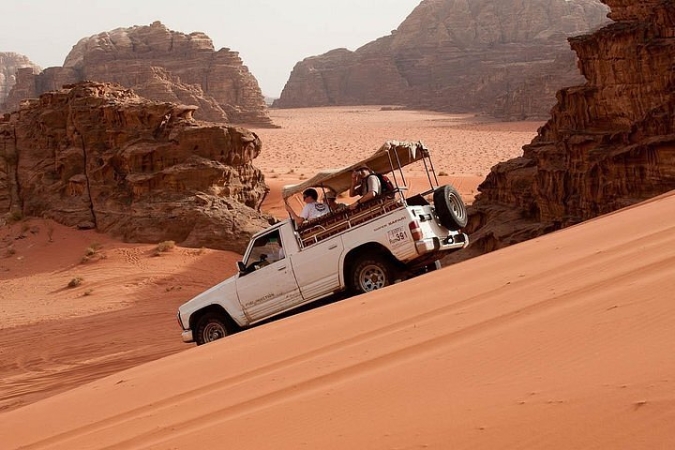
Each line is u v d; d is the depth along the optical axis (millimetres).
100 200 47031
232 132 47094
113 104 48125
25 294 37875
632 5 29016
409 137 154500
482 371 4891
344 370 6379
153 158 46281
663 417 3260
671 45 25609
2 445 7945
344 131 174875
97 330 27828
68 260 42750
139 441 6262
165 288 37219
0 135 51812
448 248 14609
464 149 127812
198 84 189875
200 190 45625
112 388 9516
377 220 14234
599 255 8430
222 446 5129
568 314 5645
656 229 9367
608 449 3170
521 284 8062
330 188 15406
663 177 23453
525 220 33594
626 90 27438
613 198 25516
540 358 4754
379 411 4738
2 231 47625
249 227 44125
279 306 15000
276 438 4887
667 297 5086
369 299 10414
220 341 11055
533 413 3779
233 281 15391
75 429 7711
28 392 17969
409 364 5742
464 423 3975
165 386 8523
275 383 6770
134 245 43750
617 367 4055
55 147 50344
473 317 6969
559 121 31859
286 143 147250
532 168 35062
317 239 14664
